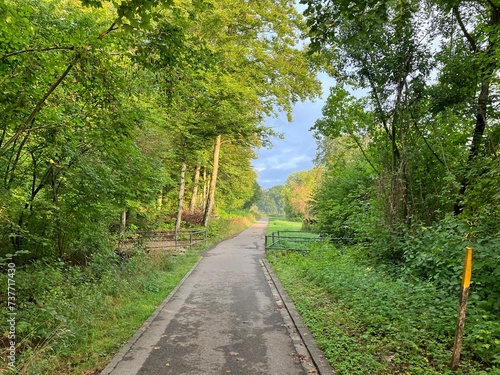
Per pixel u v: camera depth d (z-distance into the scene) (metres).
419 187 10.80
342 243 14.51
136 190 9.11
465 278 3.69
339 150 24.34
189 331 5.40
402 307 5.36
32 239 7.15
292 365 4.18
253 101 16.75
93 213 8.00
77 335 4.82
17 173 7.41
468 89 9.55
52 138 6.64
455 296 5.26
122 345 4.77
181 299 7.45
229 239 23.44
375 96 10.45
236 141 23.27
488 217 5.88
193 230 19.75
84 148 7.77
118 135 5.76
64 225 7.73
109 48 5.43
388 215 9.52
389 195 9.80
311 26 4.71
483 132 9.43
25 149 7.12
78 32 5.79
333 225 16.41
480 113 9.05
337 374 3.83
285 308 6.70
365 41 9.19
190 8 6.18
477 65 8.64
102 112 5.36
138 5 3.69
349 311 5.82
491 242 5.41
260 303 7.09
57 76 5.46
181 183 19.02
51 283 6.25
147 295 7.60
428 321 4.66
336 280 7.49
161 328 5.54
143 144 13.29
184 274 10.34
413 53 9.45
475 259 5.28
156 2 3.82
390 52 9.59
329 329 5.14
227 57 13.57
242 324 5.74
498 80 7.83
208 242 19.27
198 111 14.77
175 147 17.72
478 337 3.82
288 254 13.55
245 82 15.47
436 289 5.85
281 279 9.26
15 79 4.29
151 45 4.53
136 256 10.82
